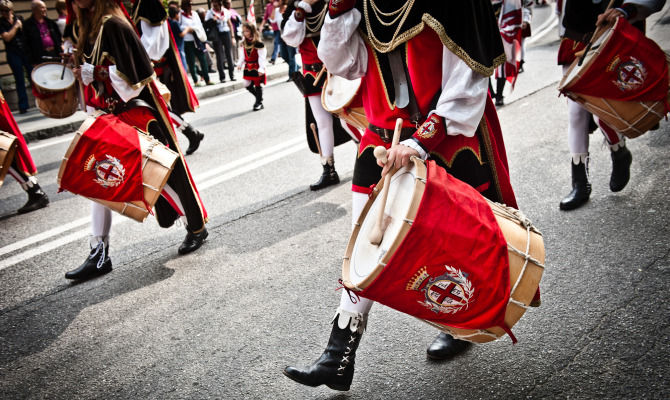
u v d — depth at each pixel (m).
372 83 2.29
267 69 14.94
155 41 4.73
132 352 3.07
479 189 2.25
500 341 2.74
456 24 2.04
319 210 4.81
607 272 3.20
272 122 8.75
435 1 2.05
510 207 2.29
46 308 3.65
